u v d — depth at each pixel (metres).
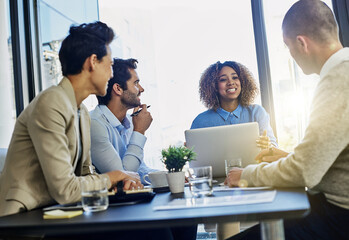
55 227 0.92
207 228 2.41
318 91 1.30
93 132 2.49
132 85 2.77
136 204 1.21
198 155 2.08
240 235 1.34
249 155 2.05
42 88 3.41
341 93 1.24
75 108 1.62
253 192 1.22
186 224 0.87
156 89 4.23
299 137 3.14
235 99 3.31
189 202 1.11
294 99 3.15
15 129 1.50
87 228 0.91
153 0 4.41
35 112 1.41
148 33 4.38
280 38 3.17
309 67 1.54
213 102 3.33
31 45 3.32
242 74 3.28
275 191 1.15
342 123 1.20
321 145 1.18
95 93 1.74
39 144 1.36
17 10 3.25
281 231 0.88
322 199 1.32
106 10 4.42
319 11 1.47
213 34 4.11
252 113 3.22
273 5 3.19
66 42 1.66
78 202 1.35
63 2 3.47
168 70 4.30
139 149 2.64
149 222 0.88
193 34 4.23
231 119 3.26
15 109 3.23
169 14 4.39
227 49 3.43
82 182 1.12
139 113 2.76
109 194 1.33
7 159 1.47
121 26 4.38
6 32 3.23
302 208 0.85
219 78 3.29
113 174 1.55
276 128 3.17
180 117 4.11
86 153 1.74
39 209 1.35
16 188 1.40
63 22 3.45
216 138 2.07
